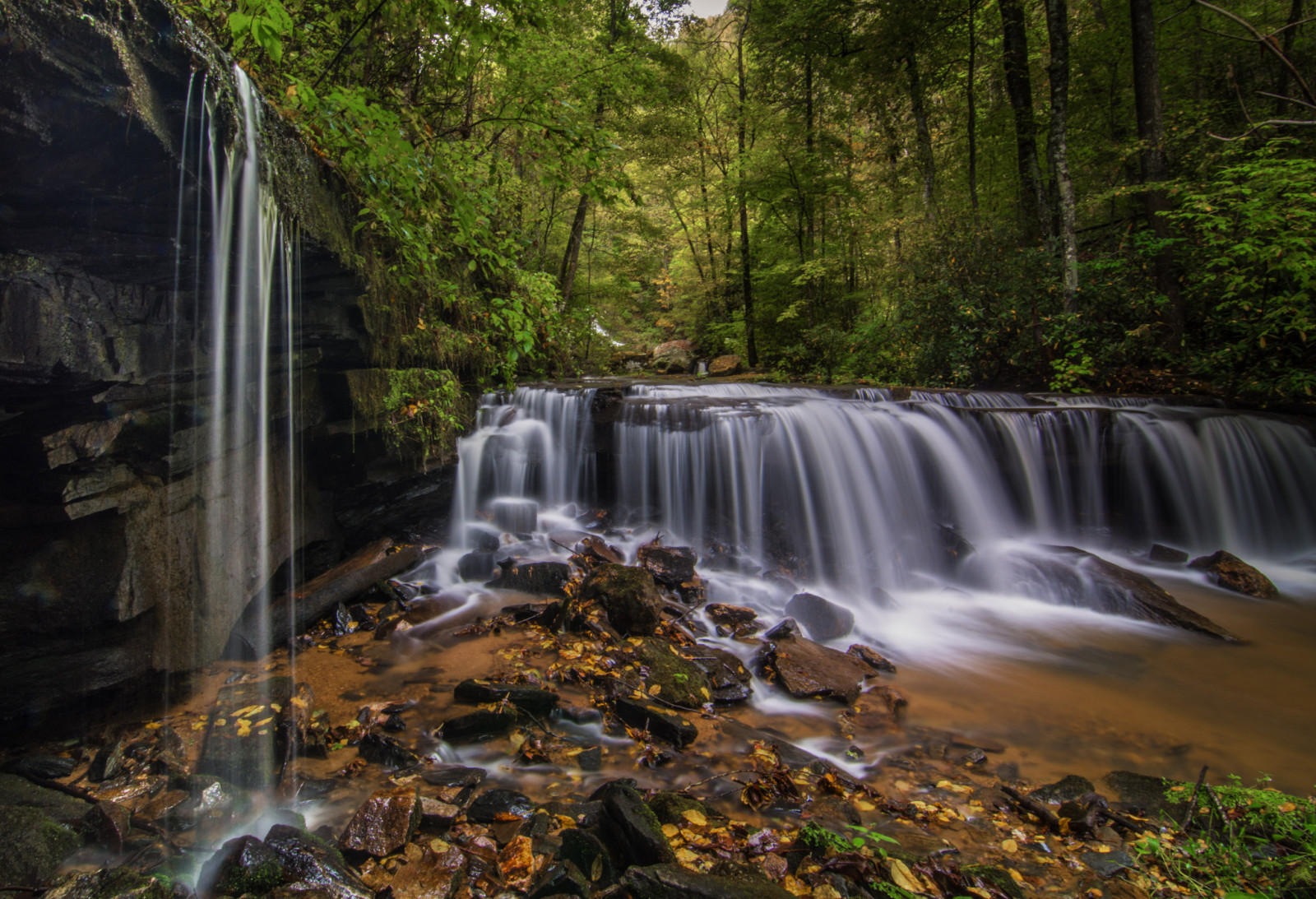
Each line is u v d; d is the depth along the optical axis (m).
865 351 14.27
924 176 15.12
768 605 5.91
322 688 3.96
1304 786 3.47
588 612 5.05
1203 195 8.91
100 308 2.50
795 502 7.28
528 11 4.66
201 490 3.38
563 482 8.18
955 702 4.41
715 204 19.72
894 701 4.34
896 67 14.12
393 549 5.73
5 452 2.47
